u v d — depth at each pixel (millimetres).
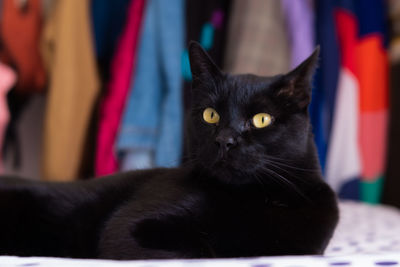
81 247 606
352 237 722
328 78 1013
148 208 551
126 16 975
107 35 990
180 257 530
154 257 524
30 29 1010
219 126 580
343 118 1090
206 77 608
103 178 633
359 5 1199
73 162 920
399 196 1290
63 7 920
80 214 608
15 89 1045
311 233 561
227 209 553
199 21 973
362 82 1197
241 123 575
